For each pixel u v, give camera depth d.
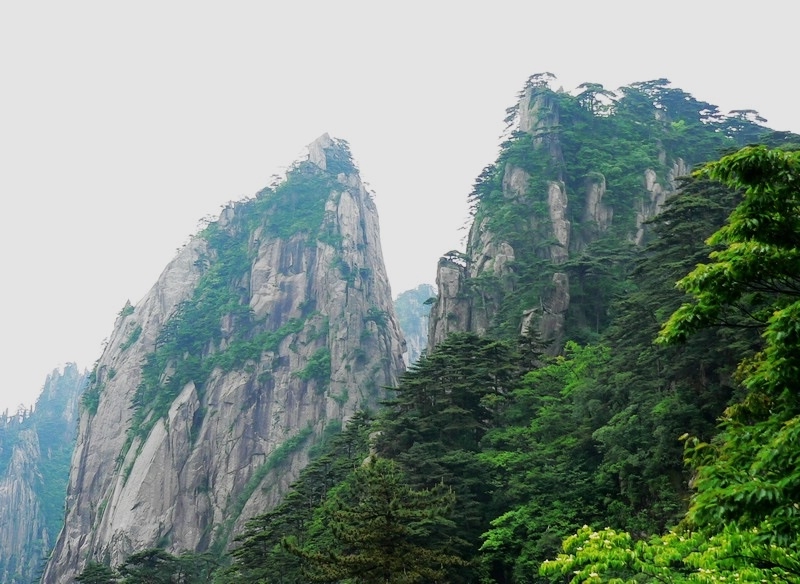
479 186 96.69
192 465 122.38
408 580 25.98
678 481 31.56
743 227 12.75
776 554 10.93
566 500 35.31
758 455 12.01
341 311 138.88
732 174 12.92
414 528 31.95
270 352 134.88
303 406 126.25
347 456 66.00
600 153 91.25
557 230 82.56
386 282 161.62
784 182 12.34
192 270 168.50
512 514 34.94
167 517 116.75
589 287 68.81
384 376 132.50
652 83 105.00
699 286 13.22
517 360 52.41
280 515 50.78
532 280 72.19
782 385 12.98
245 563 48.72
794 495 11.05
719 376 35.12
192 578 67.75
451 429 46.09
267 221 164.00
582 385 42.25
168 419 127.75
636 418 34.38
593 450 38.69
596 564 12.23
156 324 160.62
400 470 40.12
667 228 43.31
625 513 32.31
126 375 153.75
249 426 126.38
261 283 151.75
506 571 36.62
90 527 136.00
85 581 64.62
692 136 95.81
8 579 180.12
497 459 40.03
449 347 51.00
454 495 30.47
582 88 101.69
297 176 172.00
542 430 42.75
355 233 159.50
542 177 88.75
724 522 11.88
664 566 12.35
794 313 12.19
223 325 146.25
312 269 150.25
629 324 41.38
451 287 83.94
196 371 135.38
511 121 106.19
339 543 36.84
